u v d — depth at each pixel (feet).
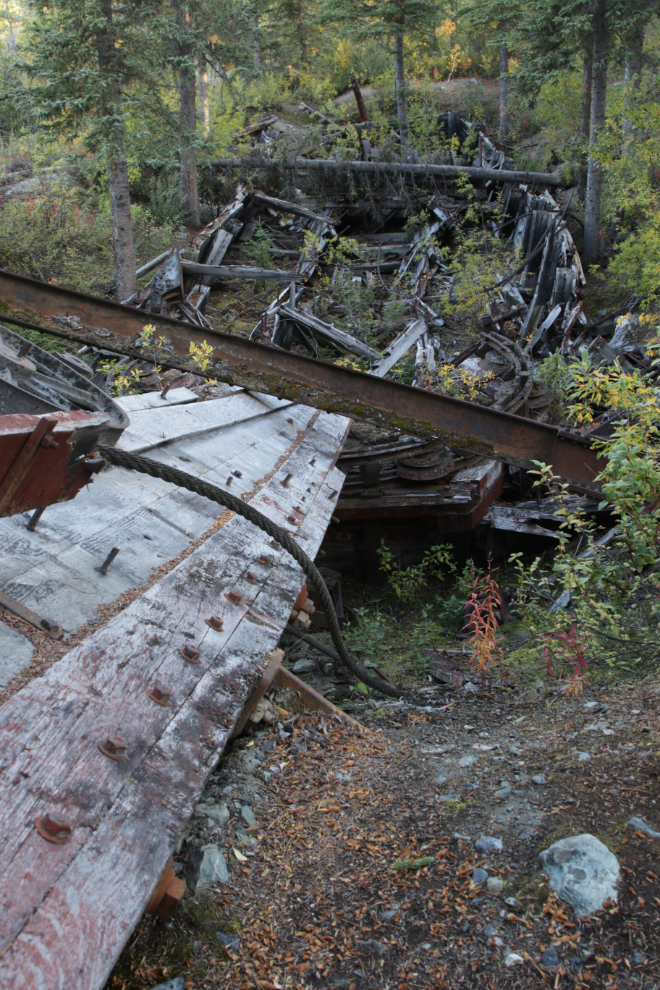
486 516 30.35
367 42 110.93
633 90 58.65
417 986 6.94
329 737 12.49
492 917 7.69
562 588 24.86
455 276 57.93
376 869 8.57
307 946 7.45
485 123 94.89
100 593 10.04
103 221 58.49
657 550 14.03
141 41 46.96
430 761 11.65
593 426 34.06
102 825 6.54
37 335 35.70
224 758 11.01
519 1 66.59
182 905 7.91
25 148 71.10
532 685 16.72
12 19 122.21
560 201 72.28
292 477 20.47
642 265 51.65
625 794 9.39
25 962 5.06
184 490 15.12
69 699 7.68
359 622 24.75
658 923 7.31
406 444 30.48
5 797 6.18
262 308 56.24
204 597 11.48
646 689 13.41
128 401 18.57
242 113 92.53
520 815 9.39
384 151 72.54
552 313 50.08
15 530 10.21
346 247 61.87
